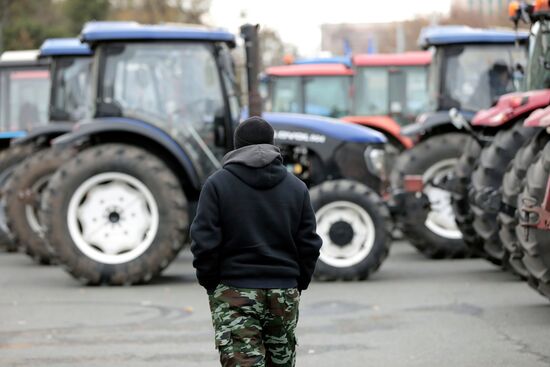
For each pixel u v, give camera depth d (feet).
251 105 49.29
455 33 59.16
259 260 22.36
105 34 48.83
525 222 35.29
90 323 37.55
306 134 50.78
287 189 22.76
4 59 74.69
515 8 45.21
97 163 46.80
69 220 46.88
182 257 59.67
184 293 44.50
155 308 40.65
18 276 51.67
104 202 47.24
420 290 44.04
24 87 74.59
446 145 55.52
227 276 22.31
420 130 57.00
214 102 49.32
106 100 49.06
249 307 22.13
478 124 46.37
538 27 44.93
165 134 48.91
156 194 46.78
